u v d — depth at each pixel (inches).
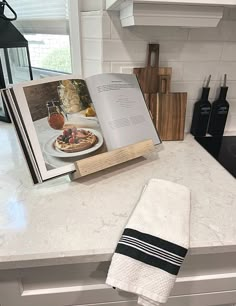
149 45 37.0
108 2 32.4
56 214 23.7
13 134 40.1
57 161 27.0
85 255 20.0
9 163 32.2
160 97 37.7
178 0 25.3
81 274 23.2
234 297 27.4
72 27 38.5
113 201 25.7
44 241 20.7
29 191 27.0
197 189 27.9
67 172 27.5
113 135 30.9
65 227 22.2
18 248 20.0
